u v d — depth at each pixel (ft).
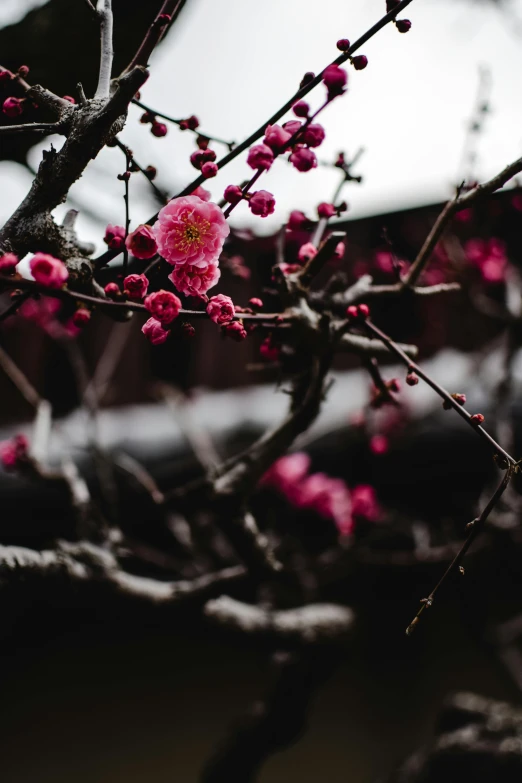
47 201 4.52
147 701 16.19
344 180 5.99
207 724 15.61
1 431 18.35
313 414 6.50
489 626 11.91
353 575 11.89
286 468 10.00
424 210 16.83
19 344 19.74
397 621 14.12
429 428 11.14
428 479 11.59
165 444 13.30
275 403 15.21
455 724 10.11
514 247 14.61
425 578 12.78
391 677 15.01
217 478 6.69
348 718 15.08
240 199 4.27
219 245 4.14
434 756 9.44
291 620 9.89
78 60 8.64
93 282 4.71
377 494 12.03
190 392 17.57
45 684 16.75
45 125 4.36
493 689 14.14
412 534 11.93
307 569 10.77
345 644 10.54
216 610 9.24
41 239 4.55
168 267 4.76
